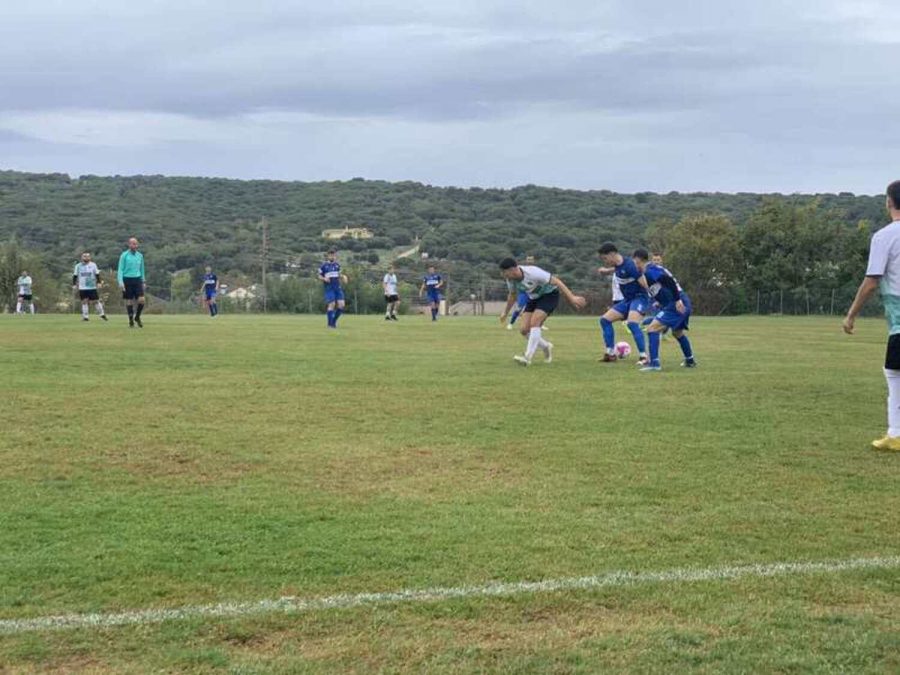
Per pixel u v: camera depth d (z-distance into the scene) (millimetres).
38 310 57750
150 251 75062
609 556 5250
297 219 94438
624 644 4090
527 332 15391
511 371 14125
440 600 4566
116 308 53375
